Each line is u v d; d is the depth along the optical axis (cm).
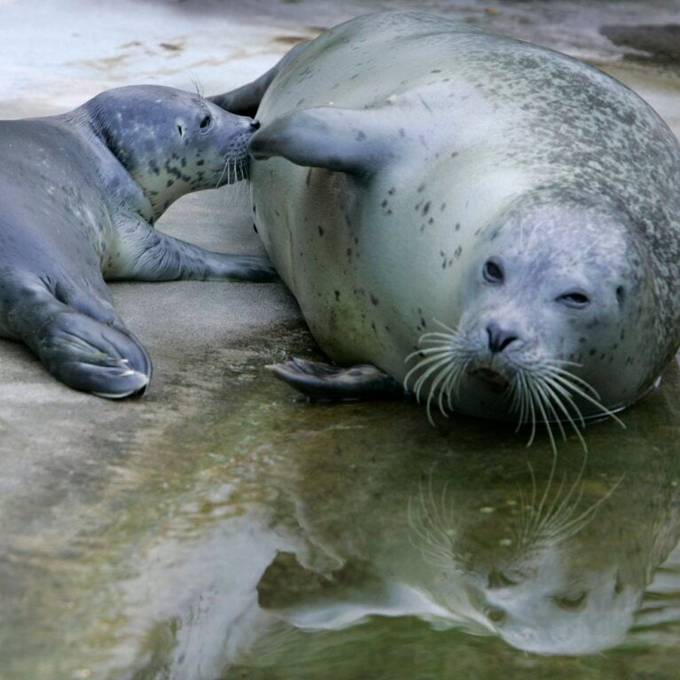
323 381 1454
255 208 1844
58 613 1001
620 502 1284
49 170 1698
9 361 1454
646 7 3647
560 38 3316
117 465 1255
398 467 1321
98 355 1416
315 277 1582
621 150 1494
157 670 941
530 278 1293
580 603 1084
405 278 1433
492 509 1252
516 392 1338
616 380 1398
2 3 3184
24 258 1505
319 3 3531
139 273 1788
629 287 1323
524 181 1395
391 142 1473
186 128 1858
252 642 987
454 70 1587
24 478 1201
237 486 1249
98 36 3027
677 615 1070
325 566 1118
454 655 983
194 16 3294
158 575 1074
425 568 1129
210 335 1627
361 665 961
